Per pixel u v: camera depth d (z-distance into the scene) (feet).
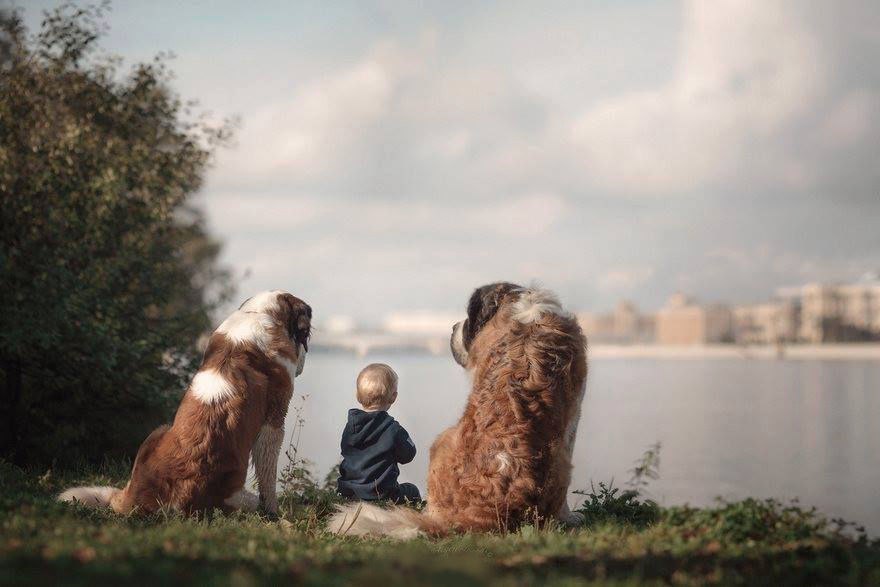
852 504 114.32
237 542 18.38
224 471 22.49
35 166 39.60
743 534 19.81
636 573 16.16
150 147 45.73
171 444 22.59
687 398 335.26
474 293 25.22
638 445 167.32
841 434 208.54
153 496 22.16
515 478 21.27
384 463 25.63
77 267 40.19
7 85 40.96
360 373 26.55
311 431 97.19
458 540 19.93
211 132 46.93
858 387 409.69
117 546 16.44
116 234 42.55
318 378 293.64
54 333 33.30
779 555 18.07
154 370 40.65
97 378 36.68
